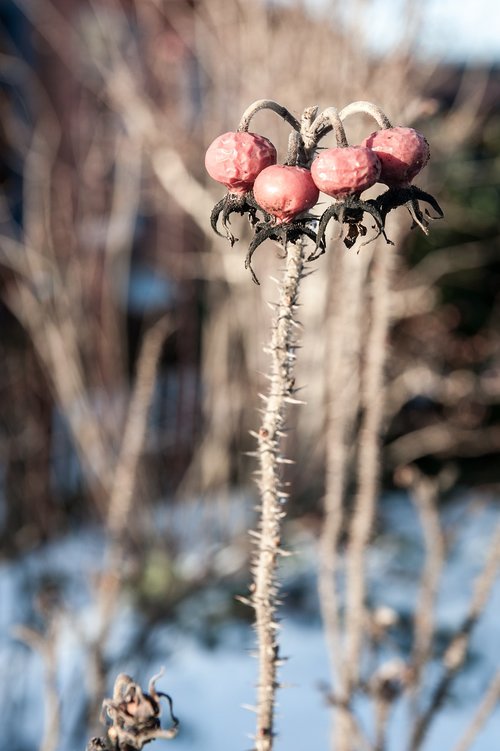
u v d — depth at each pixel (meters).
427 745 3.28
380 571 4.95
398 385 5.86
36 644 2.28
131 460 3.23
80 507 5.32
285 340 1.34
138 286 6.05
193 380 5.69
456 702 3.57
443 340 6.56
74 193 5.74
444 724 3.44
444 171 6.09
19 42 6.11
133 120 5.38
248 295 5.14
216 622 4.43
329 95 4.67
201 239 5.86
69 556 4.74
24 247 4.95
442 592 4.80
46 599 2.65
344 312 2.49
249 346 5.22
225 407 5.28
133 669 3.61
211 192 5.24
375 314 2.14
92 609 3.97
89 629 3.68
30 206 5.58
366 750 2.10
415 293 5.37
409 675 2.09
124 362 5.41
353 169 1.23
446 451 6.69
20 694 3.43
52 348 4.87
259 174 1.28
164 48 5.93
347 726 2.12
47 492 5.13
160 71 5.92
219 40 5.33
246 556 4.86
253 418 5.30
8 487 4.95
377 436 2.19
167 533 4.86
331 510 2.28
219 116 5.27
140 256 6.34
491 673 3.92
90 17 6.01
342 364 2.37
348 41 4.59
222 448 5.27
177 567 4.62
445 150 5.66
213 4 5.37
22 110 5.84
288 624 4.55
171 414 5.64
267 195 1.26
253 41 5.02
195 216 5.19
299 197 1.25
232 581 4.79
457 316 6.69
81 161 5.86
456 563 5.14
